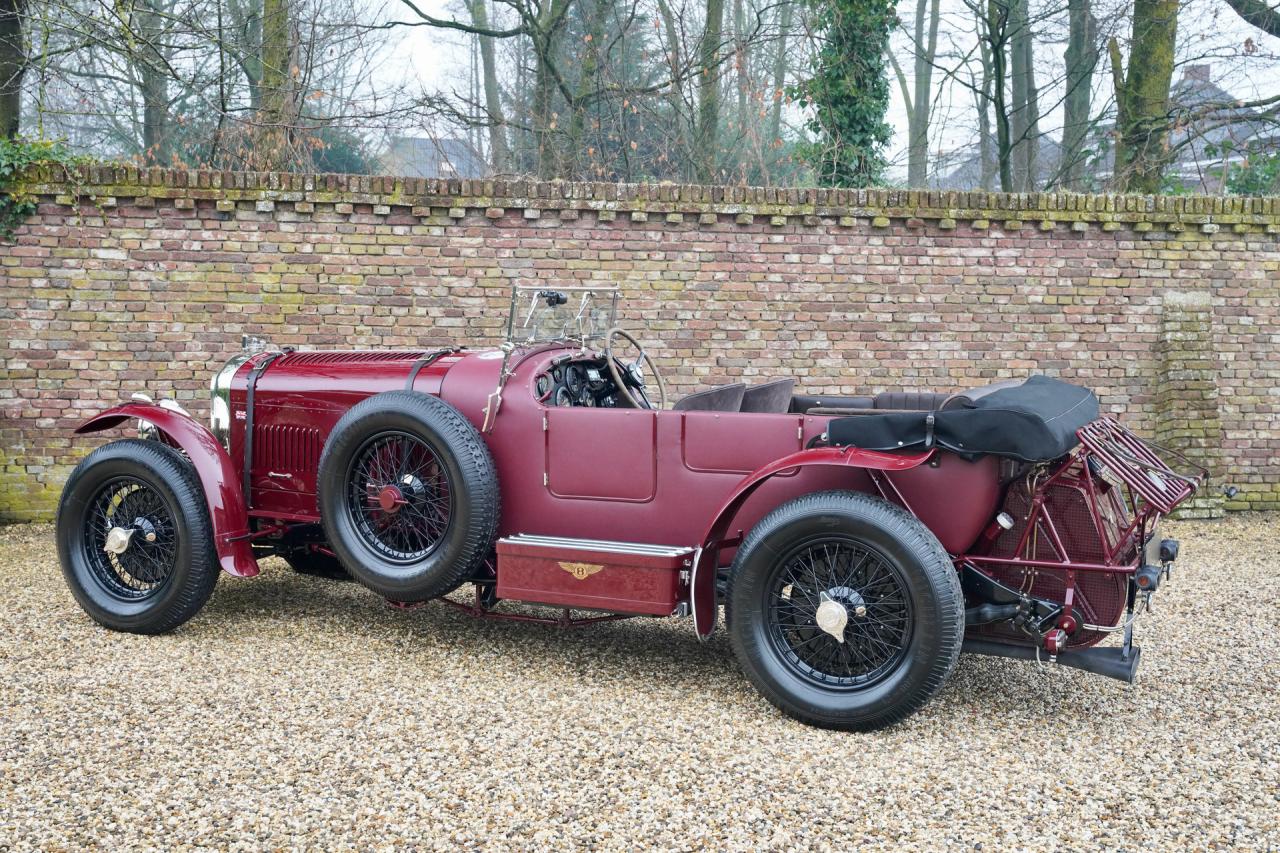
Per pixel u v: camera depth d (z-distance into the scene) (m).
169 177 7.21
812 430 3.68
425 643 4.38
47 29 8.62
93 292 7.23
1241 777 3.07
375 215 7.41
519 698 3.67
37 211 7.17
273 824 2.62
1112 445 3.40
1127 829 2.70
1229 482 8.13
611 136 12.59
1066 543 3.47
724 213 7.62
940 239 7.78
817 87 11.54
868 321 7.75
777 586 3.51
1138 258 7.91
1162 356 7.91
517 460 4.13
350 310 7.43
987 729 3.48
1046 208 7.79
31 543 6.59
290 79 9.95
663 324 7.64
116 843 2.51
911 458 3.35
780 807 2.79
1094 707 3.75
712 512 3.85
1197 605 5.32
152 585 4.72
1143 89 11.23
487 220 7.50
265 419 4.60
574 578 3.84
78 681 3.76
